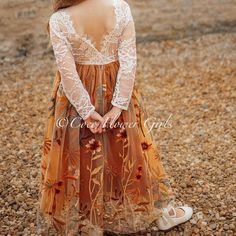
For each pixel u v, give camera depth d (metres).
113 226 2.53
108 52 2.22
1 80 4.88
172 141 3.63
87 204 2.38
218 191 2.98
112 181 2.41
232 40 5.64
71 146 2.29
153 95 4.42
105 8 2.14
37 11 6.15
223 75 4.78
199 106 4.18
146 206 2.46
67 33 2.13
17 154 3.51
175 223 2.62
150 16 6.30
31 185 3.11
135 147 2.35
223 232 2.62
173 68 5.01
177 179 3.12
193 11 6.44
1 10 6.20
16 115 4.13
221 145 3.54
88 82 2.24
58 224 2.45
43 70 5.08
